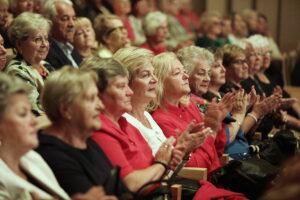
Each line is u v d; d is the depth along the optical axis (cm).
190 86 1089
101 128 695
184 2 2512
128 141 734
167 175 780
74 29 1173
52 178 607
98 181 632
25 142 566
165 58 933
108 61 726
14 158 584
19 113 561
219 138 995
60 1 1161
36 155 609
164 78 925
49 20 1134
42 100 633
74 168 620
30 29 955
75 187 614
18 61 958
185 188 788
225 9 2941
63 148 625
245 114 1170
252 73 1453
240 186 843
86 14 1680
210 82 1170
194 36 2255
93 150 657
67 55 1176
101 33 1377
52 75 630
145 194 691
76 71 632
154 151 811
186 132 771
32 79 932
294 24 3012
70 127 634
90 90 625
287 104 1273
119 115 742
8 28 989
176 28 2291
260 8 2988
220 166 933
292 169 432
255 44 1446
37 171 600
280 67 1931
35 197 575
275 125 1302
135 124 813
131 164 724
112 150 687
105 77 714
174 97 936
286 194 417
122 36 1373
